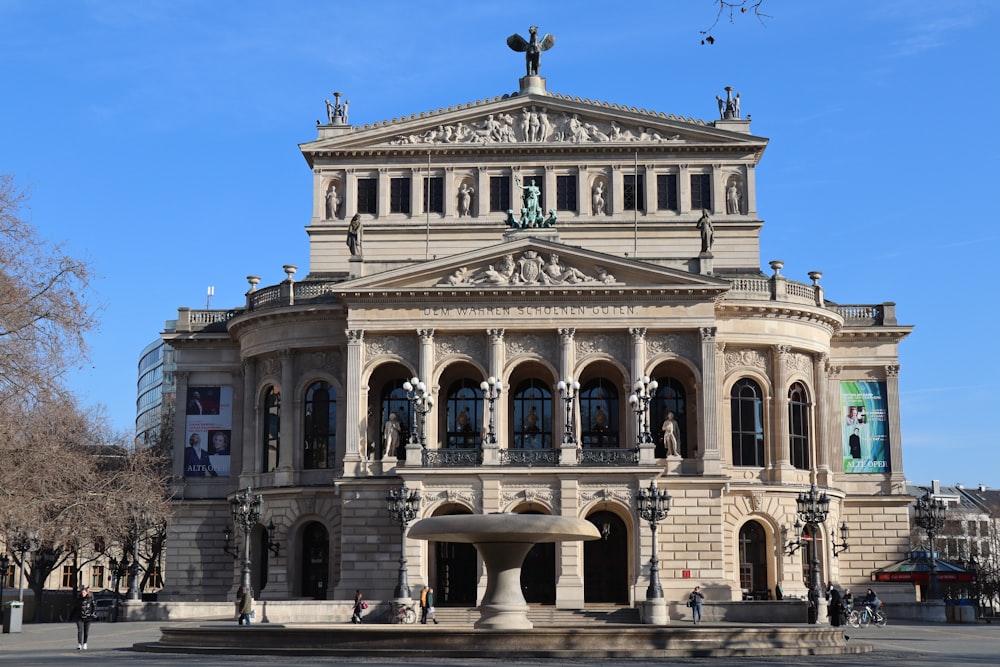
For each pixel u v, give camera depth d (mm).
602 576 84750
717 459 82438
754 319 88812
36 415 47125
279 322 90062
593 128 96938
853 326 96188
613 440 89625
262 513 88562
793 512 87500
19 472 47156
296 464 88750
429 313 84938
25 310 45938
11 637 65000
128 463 81750
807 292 92250
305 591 87625
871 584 92688
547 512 80188
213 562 94250
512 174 96625
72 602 110688
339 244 96812
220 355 97250
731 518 86500
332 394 89438
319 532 88188
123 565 102750
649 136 96875
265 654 48875
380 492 82562
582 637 48094
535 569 84625
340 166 97562
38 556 91875
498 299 84688
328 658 46625
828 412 95750
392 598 80938
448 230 96000
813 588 72062
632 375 83875
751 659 46875
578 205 96062
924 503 84688
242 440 95438
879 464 95188
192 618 80188
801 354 91250
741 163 96688
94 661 45062
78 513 52594
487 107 96812
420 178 97062
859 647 51031
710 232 85562
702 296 84125
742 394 89188
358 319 85125
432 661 44875
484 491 79875
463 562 84562
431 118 96812
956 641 60812
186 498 95188
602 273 84500
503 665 42906
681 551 80812
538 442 89438
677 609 77062
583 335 84938
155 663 43312
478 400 90375
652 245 95312
